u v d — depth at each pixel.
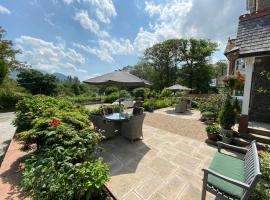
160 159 3.89
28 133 2.79
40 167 2.02
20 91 16.00
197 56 25.30
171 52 27.92
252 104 5.75
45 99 5.22
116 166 3.54
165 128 6.76
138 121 4.95
